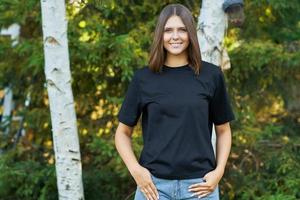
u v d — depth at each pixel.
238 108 5.77
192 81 2.85
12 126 6.16
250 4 5.64
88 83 5.74
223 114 2.97
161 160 2.80
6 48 5.70
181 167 2.78
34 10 5.53
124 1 5.43
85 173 5.63
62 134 4.26
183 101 2.79
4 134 6.14
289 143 5.79
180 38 2.86
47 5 4.12
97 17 5.42
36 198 5.52
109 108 5.79
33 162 5.58
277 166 5.56
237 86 5.80
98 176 5.62
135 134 5.34
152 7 5.61
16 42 5.75
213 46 4.29
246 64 5.51
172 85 2.84
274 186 5.40
